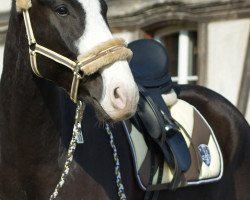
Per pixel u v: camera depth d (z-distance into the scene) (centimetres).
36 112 621
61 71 600
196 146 772
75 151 647
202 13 1697
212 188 796
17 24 619
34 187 636
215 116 833
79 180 643
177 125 748
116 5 1814
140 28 1786
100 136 670
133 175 699
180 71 1730
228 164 820
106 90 577
